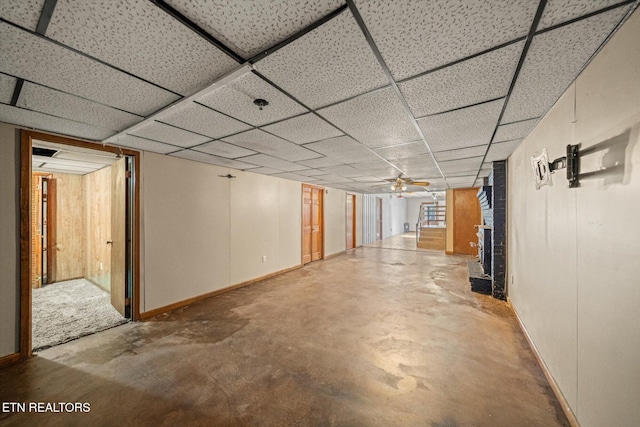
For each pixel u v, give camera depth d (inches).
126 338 104.5
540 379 77.5
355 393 72.0
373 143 109.9
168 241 133.8
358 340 102.3
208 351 94.4
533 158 84.8
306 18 39.1
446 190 320.5
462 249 310.7
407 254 318.0
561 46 46.6
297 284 185.0
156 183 128.7
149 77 56.9
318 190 279.4
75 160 141.3
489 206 171.3
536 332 89.4
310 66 52.1
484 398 69.7
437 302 145.8
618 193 45.3
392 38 43.5
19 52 47.1
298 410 66.0
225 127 89.2
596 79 50.6
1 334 85.5
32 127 90.3
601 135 49.8
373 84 59.7
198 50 47.3
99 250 178.2
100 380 78.1
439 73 55.1
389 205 539.5
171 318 124.7
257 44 45.5
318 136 99.8
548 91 64.3
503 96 66.6
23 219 89.5
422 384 75.5
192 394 71.9
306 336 106.0
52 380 78.1
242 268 178.7
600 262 50.6
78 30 41.4
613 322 46.4
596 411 51.2
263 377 79.3
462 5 36.4
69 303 146.8
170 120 82.0
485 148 119.6
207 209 154.5
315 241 274.4
